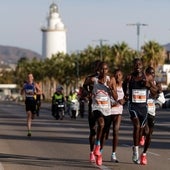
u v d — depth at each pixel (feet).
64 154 67.10
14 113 207.92
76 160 61.16
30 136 94.63
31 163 58.54
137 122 57.26
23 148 74.49
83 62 429.38
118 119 58.65
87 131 108.88
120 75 61.72
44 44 637.71
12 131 107.55
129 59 364.38
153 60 346.95
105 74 57.16
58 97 158.10
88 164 57.67
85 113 204.23
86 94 58.03
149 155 67.15
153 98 58.34
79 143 82.07
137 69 57.41
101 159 56.70
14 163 58.65
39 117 171.12
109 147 76.13
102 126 56.39
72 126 125.49
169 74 422.00
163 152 70.74
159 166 56.70
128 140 88.69
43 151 70.59
